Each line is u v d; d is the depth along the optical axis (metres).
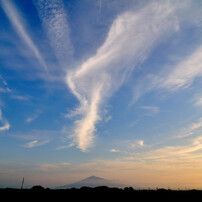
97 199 41.91
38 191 49.28
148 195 46.44
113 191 51.94
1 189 48.41
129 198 43.22
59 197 43.12
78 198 42.72
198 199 40.19
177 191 51.22
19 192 46.28
